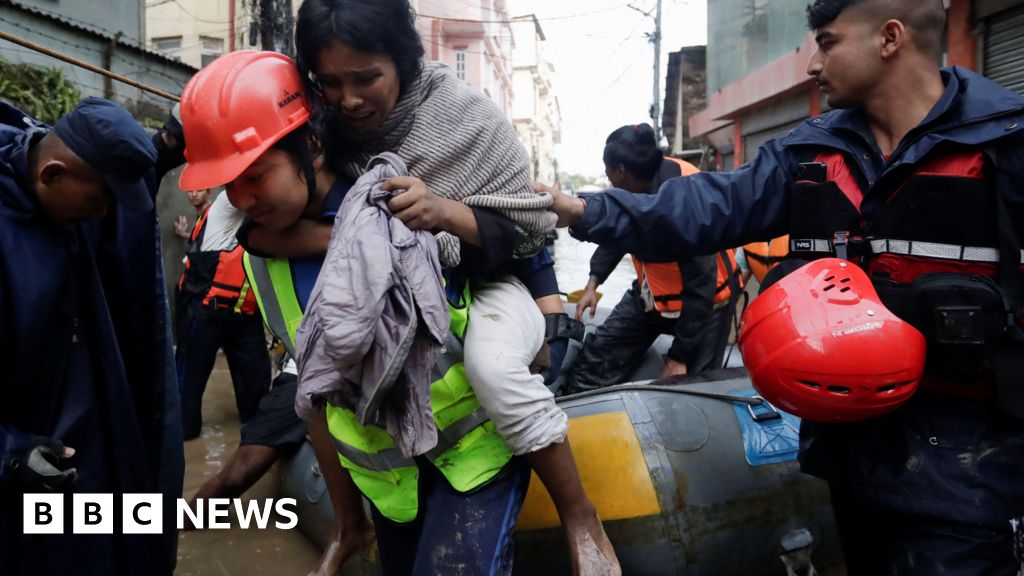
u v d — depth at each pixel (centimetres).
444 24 2423
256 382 365
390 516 160
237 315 348
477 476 150
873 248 141
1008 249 129
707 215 161
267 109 132
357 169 146
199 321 347
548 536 192
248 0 1427
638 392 214
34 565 153
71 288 153
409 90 139
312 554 243
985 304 126
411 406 131
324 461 179
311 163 140
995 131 128
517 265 170
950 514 130
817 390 131
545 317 171
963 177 130
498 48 3108
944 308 128
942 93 138
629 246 168
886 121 142
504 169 142
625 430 203
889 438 141
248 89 132
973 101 132
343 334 118
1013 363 129
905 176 136
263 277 164
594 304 331
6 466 137
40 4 777
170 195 549
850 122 147
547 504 193
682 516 196
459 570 145
